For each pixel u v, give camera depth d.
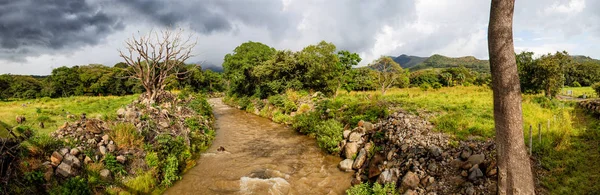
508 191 5.13
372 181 9.66
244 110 33.03
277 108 25.72
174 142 11.89
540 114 13.27
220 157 13.23
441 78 60.59
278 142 16.05
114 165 8.95
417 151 9.83
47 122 13.59
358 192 8.53
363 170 10.71
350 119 15.35
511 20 4.76
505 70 4.82
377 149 11.31
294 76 31.39
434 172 8.53
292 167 11.84
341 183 10.16
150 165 9.63
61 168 7.78
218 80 80.94
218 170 11.45
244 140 16.70
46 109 20.08
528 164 4.99
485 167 7.75
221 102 47.19
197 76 67.00
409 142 10.59
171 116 15.49
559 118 12.02
